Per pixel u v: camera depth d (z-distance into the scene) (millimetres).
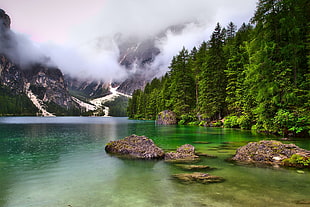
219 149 13250
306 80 17562
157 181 6777
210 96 38312
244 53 32250
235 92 32812
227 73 35812
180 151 11523
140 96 99750
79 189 6078
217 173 7719
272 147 10000
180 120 47000
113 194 5629
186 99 47469
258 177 7168
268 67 19547
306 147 12727
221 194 5551
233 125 32125
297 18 18922
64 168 8641
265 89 19391
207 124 37906
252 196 5391
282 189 5938
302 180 6809
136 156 11023
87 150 13031
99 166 8953
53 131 28922
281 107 19062
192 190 5879
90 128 35875
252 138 18422
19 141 17766
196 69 47875
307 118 16906
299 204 4863
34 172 8055
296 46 18250
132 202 5059
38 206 4863
